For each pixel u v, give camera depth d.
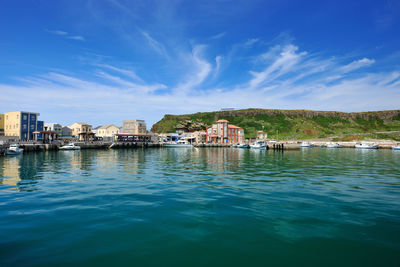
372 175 23.66
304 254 7.52
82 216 10.83
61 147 72.94
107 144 88.06
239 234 8.98
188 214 11.20
